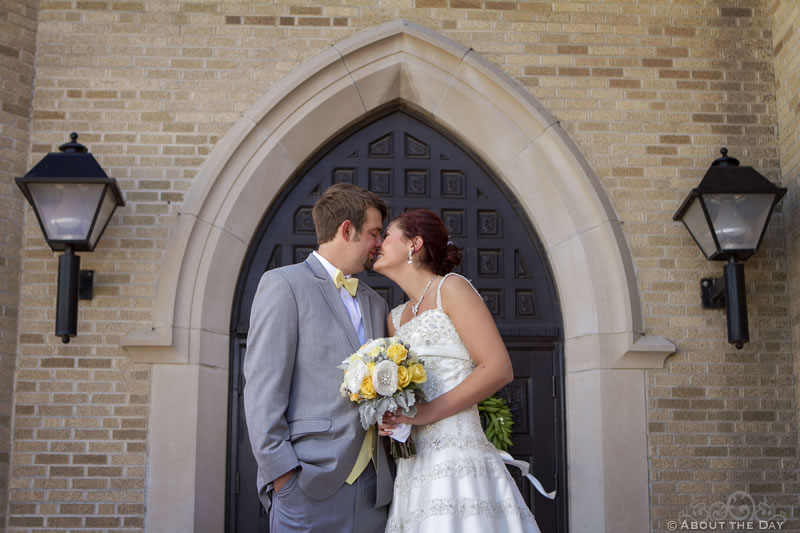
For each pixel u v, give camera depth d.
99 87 5.16
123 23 5.24
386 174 5.46
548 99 5.35
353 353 3.04
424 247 3.36
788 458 4.96
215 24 5.28
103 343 4.85
